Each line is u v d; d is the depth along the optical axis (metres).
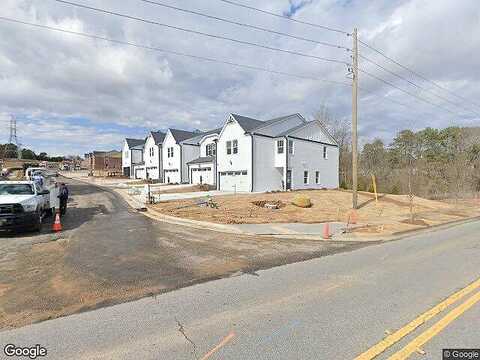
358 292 5.33
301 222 14.22
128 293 5.34
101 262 7.31
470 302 4.84
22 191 11.69
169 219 14.54
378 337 3.71
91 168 69.25
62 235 10.55
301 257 8.04
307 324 4.08
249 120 31.94
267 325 4.07
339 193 27.89
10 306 4.79
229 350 3.45
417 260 7.77
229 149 31.11
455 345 3.53
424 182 40.53
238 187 30.02
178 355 3.36
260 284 5.80
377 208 20.86
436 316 4.31
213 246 9.19
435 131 51.84
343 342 3.60
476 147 45.88
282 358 3.28
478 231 13.25
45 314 4.48
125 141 59.19
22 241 9.59
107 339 3.73
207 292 5.38
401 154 52.25
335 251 8.87
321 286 5.66
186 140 42.59
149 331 3.93
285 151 29.34
